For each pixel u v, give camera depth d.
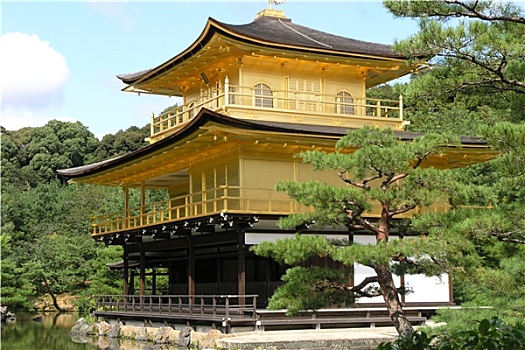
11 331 46.62
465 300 38.03
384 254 21.25
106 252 62.62
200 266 43.16
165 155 37.31
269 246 23.14
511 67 19.97
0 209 84.06
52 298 71.62
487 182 46.31
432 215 21.64
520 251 23.08
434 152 22.98
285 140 32.56
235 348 27.47
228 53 36.91
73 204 86.69
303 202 22.61
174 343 34.81
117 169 42.34
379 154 21.81
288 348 27.88
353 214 23.39
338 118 38.53
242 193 33.72
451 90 20.66
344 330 32.31
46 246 71.81
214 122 30.81
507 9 19.38
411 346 8.29
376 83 43.69
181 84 43.53
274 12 44.00
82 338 41.09
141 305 40.78
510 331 7.86
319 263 34.69
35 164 109.19
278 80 38.59
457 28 19.00
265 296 34.62
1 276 62.38
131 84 44.34
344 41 42.34
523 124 18.27
